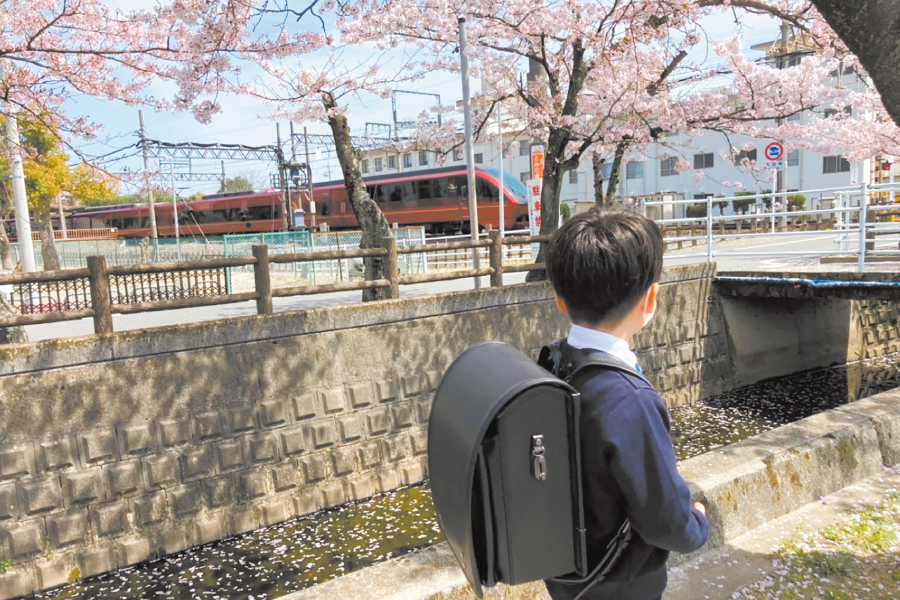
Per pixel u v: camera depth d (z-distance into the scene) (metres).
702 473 2.62
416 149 13.67
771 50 11.19
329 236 17.88
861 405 3.45
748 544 2.51
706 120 10.02
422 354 7.27
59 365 5.21
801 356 11.55
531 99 10.24
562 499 1.07
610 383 1.08
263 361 6.23
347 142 9.58
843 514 2.73
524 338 8.14
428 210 26.09
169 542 5.69
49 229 19.28
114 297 11.59
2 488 5.00
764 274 9.88
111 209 37.19
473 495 1.09
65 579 5.23
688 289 10.07
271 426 6.28
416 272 17.36
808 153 26.47
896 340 13.21
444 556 2.09
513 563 1.05
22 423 5.08
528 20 9.11
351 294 13.65
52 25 7.62
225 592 5.24
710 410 9.67
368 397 6.87
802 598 2.12
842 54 9.29
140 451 5.59
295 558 5.71
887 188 8.55
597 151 10.51
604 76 9.64
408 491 6.99
